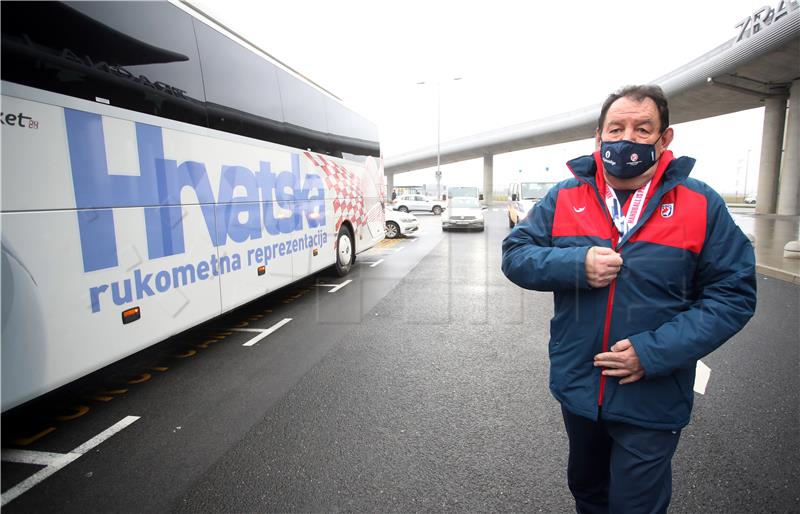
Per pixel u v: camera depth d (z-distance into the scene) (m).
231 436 3.03
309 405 3.48
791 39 16.41
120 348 3.33
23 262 2.66
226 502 2.38
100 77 3.19
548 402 3.50
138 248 3.50
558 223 1.70
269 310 6.46
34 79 2.73
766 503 2.32
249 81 5.22
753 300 1.41
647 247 1.50
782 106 23.62
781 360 4.26
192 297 4.14
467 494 2.42
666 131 1.57
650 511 1.56
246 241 5.09
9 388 2.59
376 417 3.27
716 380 3.83
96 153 3.14
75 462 2.76
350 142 9.03
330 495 2.42
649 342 1.45
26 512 2.31
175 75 3.97
